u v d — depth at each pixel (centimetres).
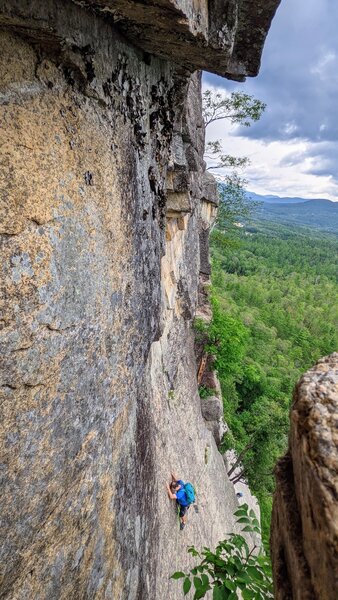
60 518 337
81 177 333
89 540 390
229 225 2531
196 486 1040
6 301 255
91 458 378
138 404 549
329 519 139
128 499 491
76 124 326
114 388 423
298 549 168
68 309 317
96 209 360
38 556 317
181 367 1213
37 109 280
